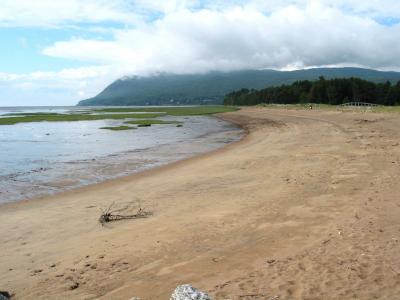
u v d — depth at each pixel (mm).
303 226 11031
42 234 12070
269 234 10641
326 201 13289
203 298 5707
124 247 10445
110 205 15039
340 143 28484
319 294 7109
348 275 7746
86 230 12211
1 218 14000
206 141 38656
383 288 7176
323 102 124250
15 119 81625
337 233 10133
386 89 113188
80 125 66500
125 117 90625
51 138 44031
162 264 9180
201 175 20000
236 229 11227
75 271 9133
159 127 58688
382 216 11133
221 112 113812
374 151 23312
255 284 7676
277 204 13430
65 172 22922
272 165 21266
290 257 8875
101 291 8086
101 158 28203
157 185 18281
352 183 15477
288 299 6996
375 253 8648
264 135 41562
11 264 9852
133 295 7781
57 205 15656
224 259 9180
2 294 7742
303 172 18500
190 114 104750
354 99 112062
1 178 21344
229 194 15508
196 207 13922
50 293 8109
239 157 25250
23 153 31453
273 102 151000
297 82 153500
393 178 15688
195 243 10352
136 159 27438
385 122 45188
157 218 12883
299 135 37562
